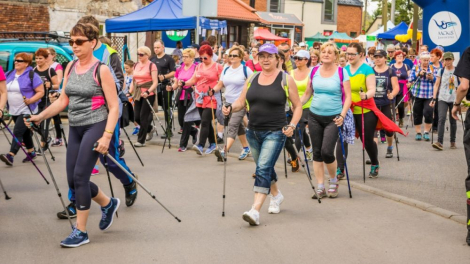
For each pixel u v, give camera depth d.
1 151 11.65
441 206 7.66
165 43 25.33
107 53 7.69
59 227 6.52
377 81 10.77
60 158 10.88
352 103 8.93
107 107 5.97
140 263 5.43
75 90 5.86
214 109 11.11
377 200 7.81
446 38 14.54
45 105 10.68
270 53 6.62
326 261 5.53
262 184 6.62
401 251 5.82
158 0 19.38
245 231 6.42
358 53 8.81
